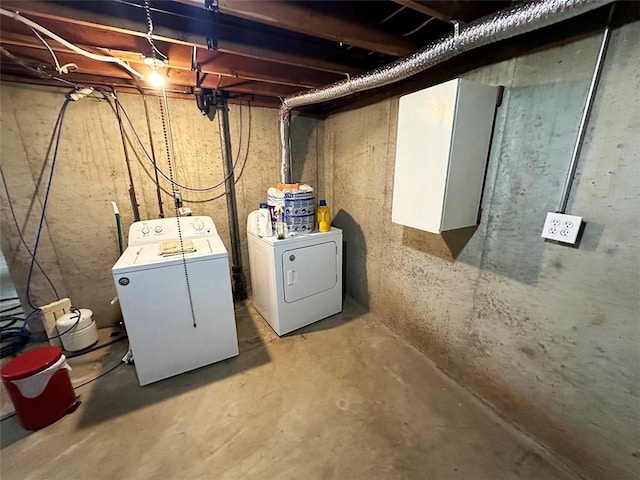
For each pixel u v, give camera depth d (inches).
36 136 79.0
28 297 88.0
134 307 66.9
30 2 40.8
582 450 49.8
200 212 105.1
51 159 81.8
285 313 91.7
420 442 56.9
